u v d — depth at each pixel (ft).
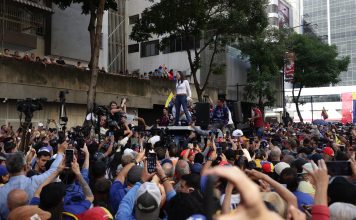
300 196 15.16
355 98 228.63
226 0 86.43
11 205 12.92
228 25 86.74
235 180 4.48
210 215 4.50
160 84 96.17
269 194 10.29
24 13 81.00
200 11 79.46
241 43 117.39
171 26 81.76
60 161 16.85
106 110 37.37
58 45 93.40
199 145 35.06
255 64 119.44
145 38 87.56
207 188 4.59
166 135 39.06
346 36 380.58
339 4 385.91
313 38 151.12
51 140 31.81
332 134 53.52
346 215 10.59
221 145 31.22
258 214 4.39
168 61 123.54
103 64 111.65
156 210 11.54
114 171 22.40
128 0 133.18
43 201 12.51
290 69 119.65
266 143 40.86
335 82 149.69
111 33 126.82
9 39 76.48
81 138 31.12
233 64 122.62
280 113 163.94
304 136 49.80
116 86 83.71
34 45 81.61
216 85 119.14
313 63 144.56
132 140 32.35
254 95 124.16
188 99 49.08
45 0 86.69
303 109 249.14
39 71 69.62
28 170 19.99
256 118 55.62
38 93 69.10
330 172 13.48
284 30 123.34
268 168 22.52
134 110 89.10
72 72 75.61
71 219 13.70
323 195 8.85
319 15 397.80
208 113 43.65
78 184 16.17
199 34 86.94
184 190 13.93
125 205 13.34
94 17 72.74
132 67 130.93
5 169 18.20
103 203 15.46
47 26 91.97
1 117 64.64
